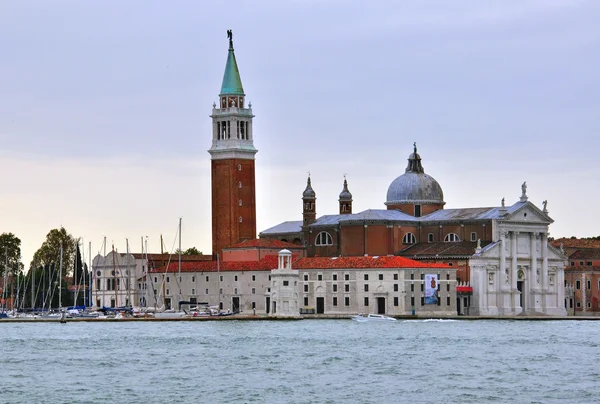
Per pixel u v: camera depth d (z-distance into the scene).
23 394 189.88
